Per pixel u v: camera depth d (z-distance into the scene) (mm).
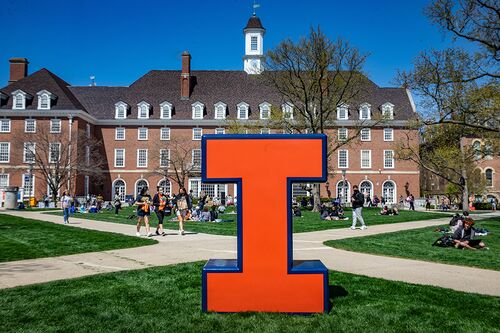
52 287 8117
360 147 60875
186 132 61219
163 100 63531
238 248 6934
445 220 27734
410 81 26297
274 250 6918
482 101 24906
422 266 10625
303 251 13203
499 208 54594
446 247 14039
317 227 21438
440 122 26406
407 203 54062
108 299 7305
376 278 9000
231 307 6844
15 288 8023
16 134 55219
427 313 6559
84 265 10602
